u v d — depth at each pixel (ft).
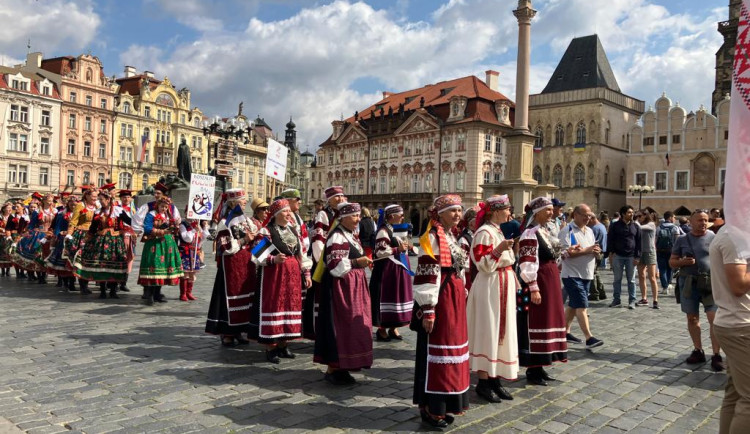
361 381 20.95
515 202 80.43
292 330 23.25
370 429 16.21
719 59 191.11
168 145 248.52
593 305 41.63
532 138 81.76
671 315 37.55
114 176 229.86
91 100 222.89
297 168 385.09
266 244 23.12
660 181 180.24
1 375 20.47
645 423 17.34
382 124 234.38
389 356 25.03
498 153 203.10
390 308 27.61
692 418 17.89
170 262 36.55
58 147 212.43
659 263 49.67
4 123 197.47
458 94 210.38
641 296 46.91
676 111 177.99
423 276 16.28
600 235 43.75
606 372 23.02
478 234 19.01
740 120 11.16
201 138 264.31
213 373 21.50
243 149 288.30
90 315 32.24
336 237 20.10
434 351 16.38
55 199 49.83
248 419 16.75
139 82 241.55
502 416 17.60
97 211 40.27
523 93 81.00
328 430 16.05
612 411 18.34
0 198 196.44
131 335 27.45
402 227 27.86
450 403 16.39
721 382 21.94
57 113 211.82
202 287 45.98
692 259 24.30
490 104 204.44
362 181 243.40
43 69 220.02
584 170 194.80
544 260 21.36
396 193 222.07
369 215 31.19
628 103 204.23
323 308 20.54
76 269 38.09
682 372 23.26
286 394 19.20
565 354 21.34
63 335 26.99
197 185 39.34
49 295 39.40
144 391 19.12
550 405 18.78
